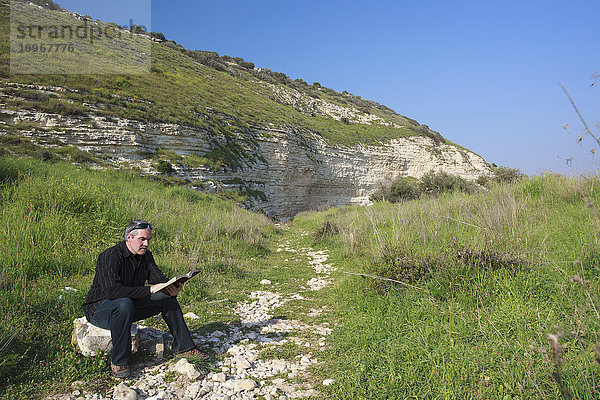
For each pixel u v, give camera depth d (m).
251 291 6.94
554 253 5.59
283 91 63.62
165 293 3.75
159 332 4.25
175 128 24.83
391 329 4.27
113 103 23.45
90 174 16.16
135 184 17.02
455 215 9.19
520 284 4.59
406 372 3.21
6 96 19.72
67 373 3.30
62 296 4.86
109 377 3.36
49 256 6.43
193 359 3.70
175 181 21.95
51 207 8.55
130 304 3.46
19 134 18.44
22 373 3.21
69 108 20.56
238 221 12.84
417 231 7.83
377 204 17.97
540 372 2.94
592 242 5.51
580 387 2.67
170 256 8.10
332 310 5.75
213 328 4.82
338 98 82.69
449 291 4.98
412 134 63.12
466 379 3.05
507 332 3.62
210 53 72.19
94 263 6.69
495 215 7.29
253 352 4.10
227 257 8.98
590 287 4.03
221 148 28.78
